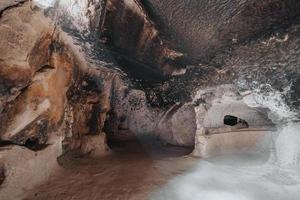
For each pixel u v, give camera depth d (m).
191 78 6.64
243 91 5.66
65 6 4.81
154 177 4.91
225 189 4.50
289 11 3.80
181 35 5.16
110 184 4.45
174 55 6.02
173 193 4.25
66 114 5.30
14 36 3.51
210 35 4.83
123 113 8.72
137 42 5.86
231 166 5.75
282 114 5.26
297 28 3.97
